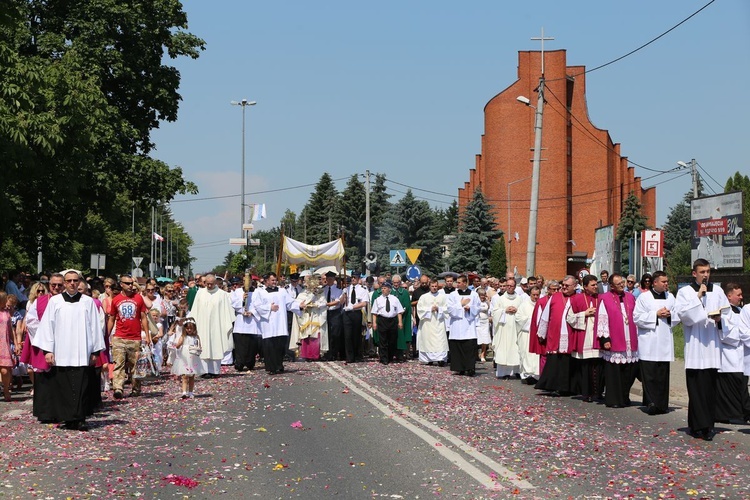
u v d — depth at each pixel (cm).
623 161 10131
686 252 5622
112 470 991
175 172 3394
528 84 9394
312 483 908
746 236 5788
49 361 1263
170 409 1517
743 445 1156
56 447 1146
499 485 891
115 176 3231
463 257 7744
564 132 9369
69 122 2467
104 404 1595
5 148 2134
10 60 2242
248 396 1694
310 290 2586
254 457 1056
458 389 1820
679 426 1320
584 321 1606
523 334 1952
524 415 1419
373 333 2653
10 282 2030
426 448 1107
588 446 1129
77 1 3216
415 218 7912
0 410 1541
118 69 3253
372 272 4178
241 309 2292
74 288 1295
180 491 880
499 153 9438
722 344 1323
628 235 8838
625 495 855
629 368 1553
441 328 2469
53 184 2553
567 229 9494
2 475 969
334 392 1750
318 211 13150
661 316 1432
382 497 845
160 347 2106
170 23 3541
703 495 859
